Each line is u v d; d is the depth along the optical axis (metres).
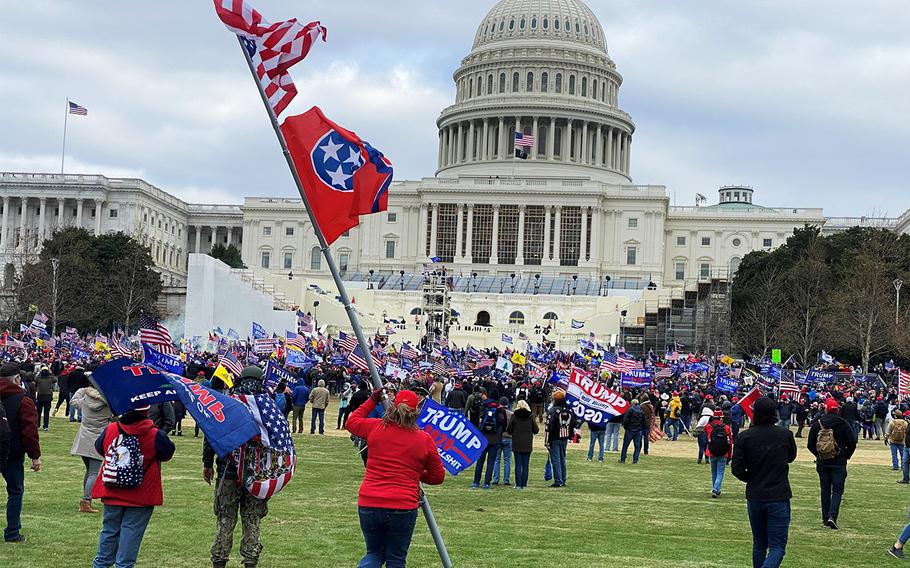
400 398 16.58
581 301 167.88
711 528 26.77
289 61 17.36
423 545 22.83
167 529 23.58
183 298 161.00
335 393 80.56
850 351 125.62
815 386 82.12
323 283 186.50
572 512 28.86
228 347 83.88
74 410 52.44
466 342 152.75
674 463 44.88
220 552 18.02
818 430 27.50
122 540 17.00
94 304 141.50
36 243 166.75
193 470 34.47
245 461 17.86
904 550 24.28
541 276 198.62
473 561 21.28
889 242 140.12
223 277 126.19
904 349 107.88
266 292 147.25
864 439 64.56
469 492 32.78
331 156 17.80
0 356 71.06
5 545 21.06
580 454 48.03
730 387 67.25
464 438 18.88
